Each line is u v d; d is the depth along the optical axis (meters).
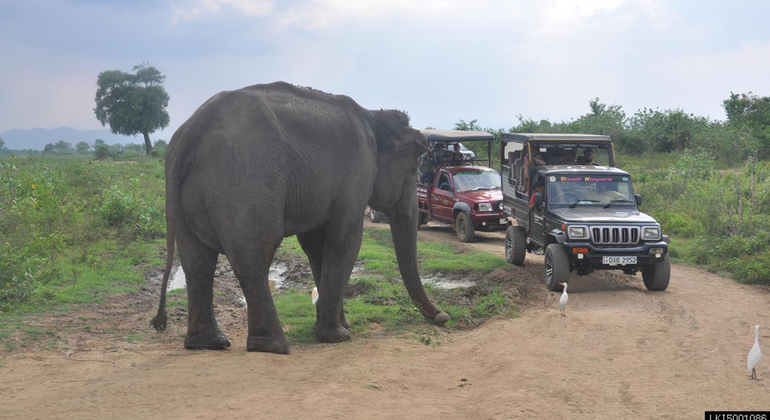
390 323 9.76
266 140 7.57
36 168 25.69
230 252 7.43
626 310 10.19
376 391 6.20
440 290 11.85
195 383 6.12
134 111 89.12
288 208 7.91
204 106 7.73
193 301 7.97
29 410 5.29
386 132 9.45
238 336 8.85
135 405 5.46
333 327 8.70
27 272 10.82
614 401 6.04
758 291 11.73
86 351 7.75
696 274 13.34
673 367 7.18
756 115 42.03
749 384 6.51
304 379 6.61
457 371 7.37
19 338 8.23
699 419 5.52
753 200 17.31
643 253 11.39
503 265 13.57
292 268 14.49
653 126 40.03
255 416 5.20
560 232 11.70
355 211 8.66
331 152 8.32
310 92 8.61
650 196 21.89
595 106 42.81
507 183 15.25
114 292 11.46
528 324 9.43
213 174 7.38
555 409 5.75
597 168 13.12
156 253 15.35
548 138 13.38
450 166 19.89
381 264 13.88
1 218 14.25
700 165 26.67
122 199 18.06
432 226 21.30
